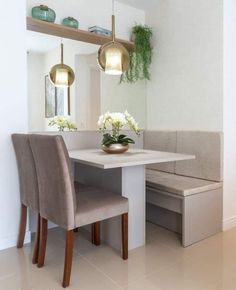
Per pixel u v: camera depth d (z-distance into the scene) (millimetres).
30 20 2375
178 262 1988
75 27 2715
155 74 3279
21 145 1961
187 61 2863
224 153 2557
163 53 3150
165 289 1662
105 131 2949
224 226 2582
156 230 2611
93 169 2465
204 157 2641
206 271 1867
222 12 2502
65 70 2787
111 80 3139
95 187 2324
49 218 1803
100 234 2357
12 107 2193
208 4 2623
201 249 2199
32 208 2014
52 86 2703
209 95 2658
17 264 1959
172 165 2963
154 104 3324
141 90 3391
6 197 2211
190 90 2850
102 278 1782
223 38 2510
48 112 2680
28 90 2562
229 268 1904
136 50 3232
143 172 2254
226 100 2557
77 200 1907
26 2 2438
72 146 2814
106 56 2613
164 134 3051
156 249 2201
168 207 2400
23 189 2125
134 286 1694
